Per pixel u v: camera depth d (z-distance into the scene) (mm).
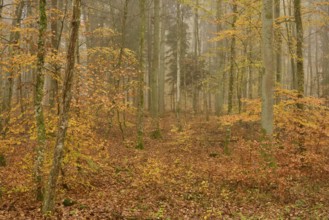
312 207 9062
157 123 21875
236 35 17703
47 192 7996
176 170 13219
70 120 9766
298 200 9594
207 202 9727
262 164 10953
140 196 10266
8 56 11070
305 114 13031
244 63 19484
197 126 25297
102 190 10898
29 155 10336
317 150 11266
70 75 7742
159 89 32062
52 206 8039
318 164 10492
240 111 21812
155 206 9391
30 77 22922
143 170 12305
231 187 11109
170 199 10016
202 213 8820
